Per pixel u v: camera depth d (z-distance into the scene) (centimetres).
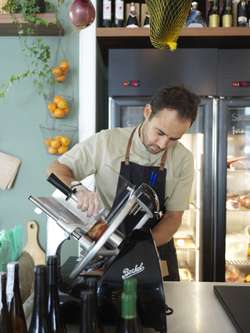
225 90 201
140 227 87
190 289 114
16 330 69
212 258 207
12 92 222
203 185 206
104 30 204
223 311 96
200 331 85
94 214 89
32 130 223
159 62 201
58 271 76
